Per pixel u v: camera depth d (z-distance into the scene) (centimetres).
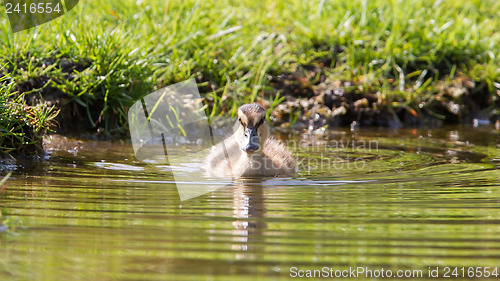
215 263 745
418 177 1239
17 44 1675
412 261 763
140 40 1877
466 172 1288
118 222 895
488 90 2116
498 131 1877
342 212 964
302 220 921
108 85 1675
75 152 1455
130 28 1902
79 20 1841
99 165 1325
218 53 1978
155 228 870
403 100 2014
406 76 2075
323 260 762
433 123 2020
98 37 1762
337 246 809
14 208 959
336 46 2125
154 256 761
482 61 2164
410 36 2144
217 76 1928
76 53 1719
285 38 2089
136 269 723
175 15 2056
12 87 1432
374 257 774
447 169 1322
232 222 905
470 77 2109
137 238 825
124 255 763
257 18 2147
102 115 1709
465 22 2241
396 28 2138
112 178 1198
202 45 1970
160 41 1914
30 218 907
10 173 1206
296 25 2153
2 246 788
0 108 1314
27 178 1173
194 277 704
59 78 1677
